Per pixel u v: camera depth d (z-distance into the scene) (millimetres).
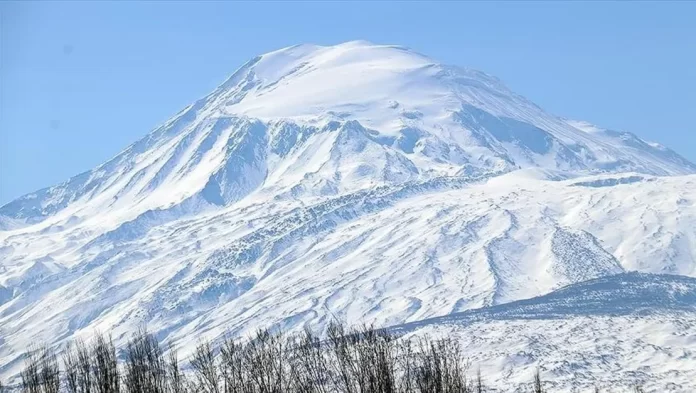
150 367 99750
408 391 101188
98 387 95625
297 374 100125
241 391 98250
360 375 98750
